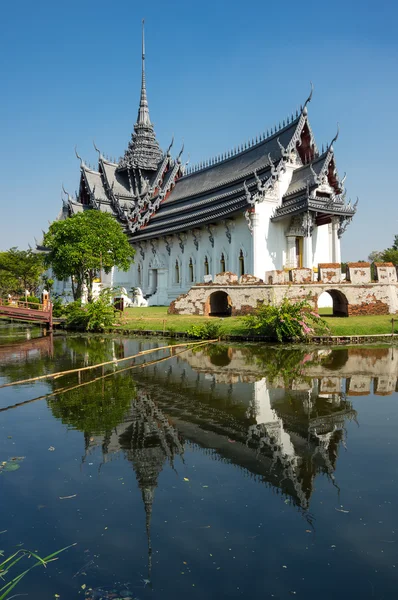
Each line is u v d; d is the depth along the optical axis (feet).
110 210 173.37
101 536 16.67
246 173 126.11
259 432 27.35
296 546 15.87
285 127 124.47
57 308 120.67
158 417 30.66
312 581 14.12
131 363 51.88
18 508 18.65
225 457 23.57
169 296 144.05
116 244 126.52
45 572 14.82
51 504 18.94
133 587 14.02
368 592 13.61
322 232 117.91
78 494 19.76
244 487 20.16
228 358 54.39
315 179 105.40
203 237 130.62
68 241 120.78
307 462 22.74
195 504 18.76
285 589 13.78
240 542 16.14
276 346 63.57
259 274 108.78
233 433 27.27
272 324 67.21
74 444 25.72
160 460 23.30
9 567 15.07
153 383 41.04
